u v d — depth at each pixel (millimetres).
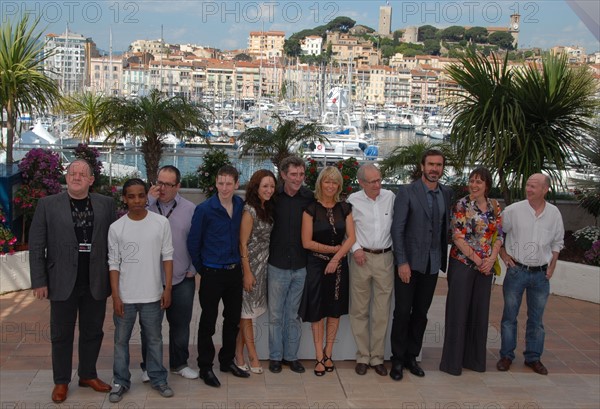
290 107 68000
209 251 4422
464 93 8180
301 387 4590
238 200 4520
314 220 4617
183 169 10438
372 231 4742
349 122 47438
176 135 9953
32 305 6355
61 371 4234
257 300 4664
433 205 4707
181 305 4578
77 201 4160
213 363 4980
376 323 4848
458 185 8570
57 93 8938
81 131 11789
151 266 4219
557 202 9109
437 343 5676
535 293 5043
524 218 4992
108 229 4207
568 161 8125
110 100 9859
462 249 4785
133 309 4262
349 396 4473
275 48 118188
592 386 4820
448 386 4723
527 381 4879
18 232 7621
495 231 4852
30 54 8594
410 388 4652
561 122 8086
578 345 5758
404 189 4734
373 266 4754
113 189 8320
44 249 4117
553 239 5043
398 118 72062
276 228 4625
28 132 19938
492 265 4805
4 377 4617
